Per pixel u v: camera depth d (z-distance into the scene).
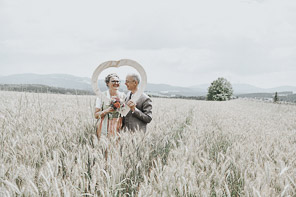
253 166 2.41
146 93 3.87
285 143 3.76
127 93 3.72
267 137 4.12
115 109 3.31
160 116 6.00
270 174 2.09
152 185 2.02
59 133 3.27
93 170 2.15
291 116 12.43
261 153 2.92
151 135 3.54
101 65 3.23
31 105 5.89
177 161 2.37
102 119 3.51
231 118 7.60
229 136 4.27
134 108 3.34
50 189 1.80
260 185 1.99
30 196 1.77
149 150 3.07
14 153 2.51
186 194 1.84
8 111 4.68
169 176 1.98
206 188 1.91
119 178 2.12
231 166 2.54
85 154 2.49
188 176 2.07
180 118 6.54
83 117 4.55
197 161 2.51
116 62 3.25
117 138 3.02
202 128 4.59
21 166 2.00
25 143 2.80
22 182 2.00
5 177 1.99
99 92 3.36
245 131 4.86
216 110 12.15
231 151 3.10
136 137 3.14
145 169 2.70
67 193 1.72
